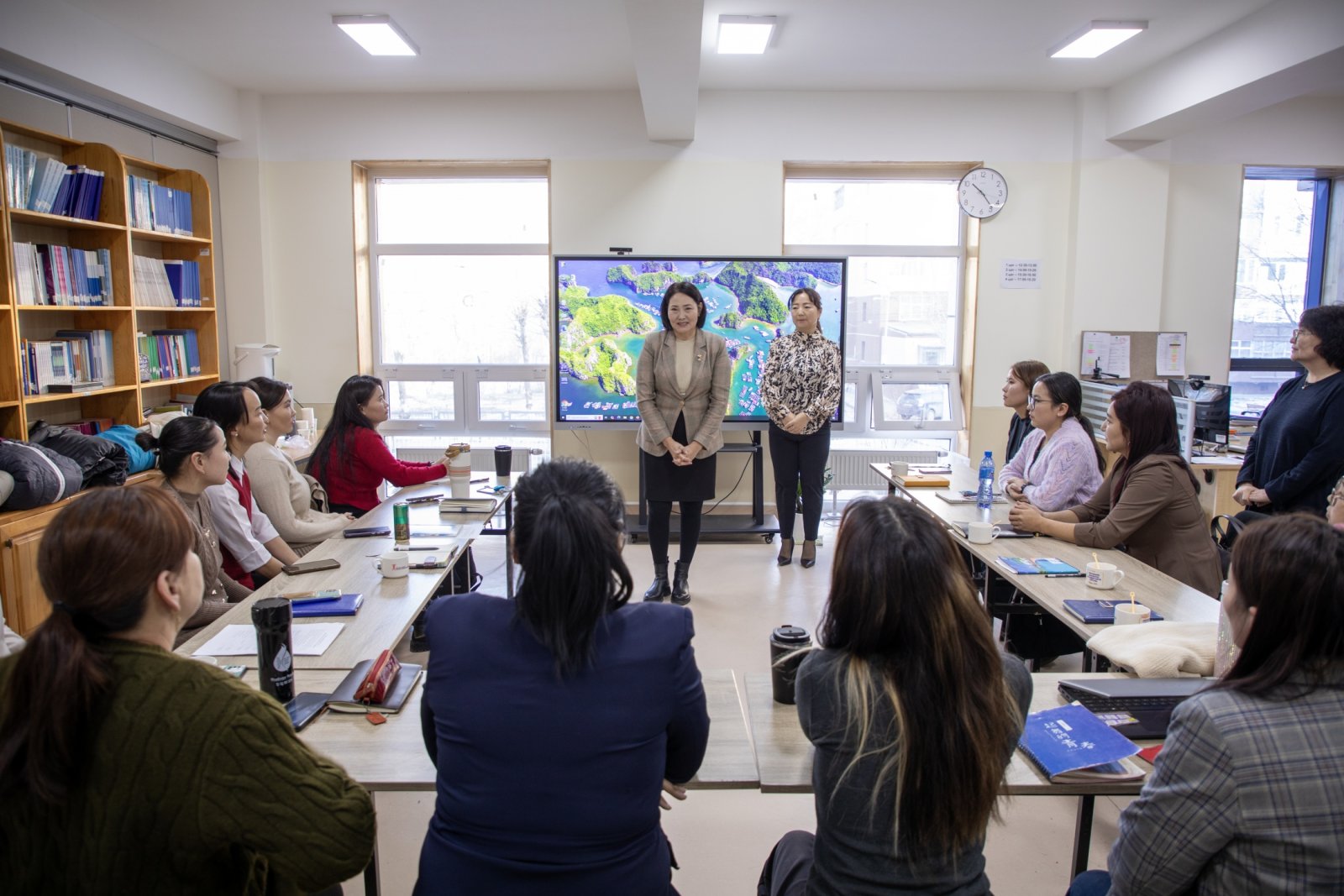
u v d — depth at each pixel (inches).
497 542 212.1
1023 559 106.1
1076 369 225.8
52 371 153.6
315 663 74.0
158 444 93.4
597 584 44.5
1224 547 122.3
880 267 234.2
